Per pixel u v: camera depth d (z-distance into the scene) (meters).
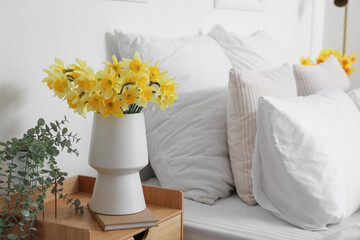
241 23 2.63
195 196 1.71
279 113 1.52
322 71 2.36
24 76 1.47
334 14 3.85
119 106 1.22
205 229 1.46
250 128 1.69
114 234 1.21
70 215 1.33
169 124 1.79
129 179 1.31
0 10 1.38
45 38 1.53
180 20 2.15
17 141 1.23
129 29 1.87
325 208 1.45
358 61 4.06
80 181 1.56
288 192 1.49
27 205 1.18
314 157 1.50
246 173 1.70
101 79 1.20
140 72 1.23
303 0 3.33
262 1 2.78
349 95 2.13
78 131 1.69
